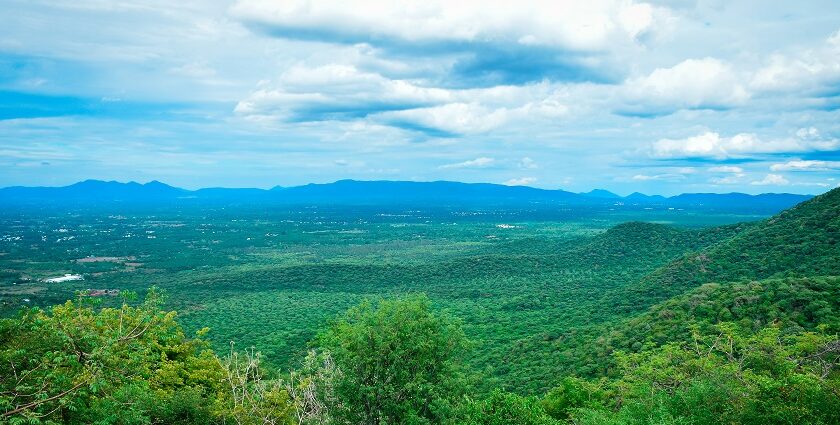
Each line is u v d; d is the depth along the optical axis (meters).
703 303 44.09
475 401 22.45
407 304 22.34
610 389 30.78
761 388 18.33
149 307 19.14
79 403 14.73
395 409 20.06
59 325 15.38
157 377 22.75
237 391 21.56
